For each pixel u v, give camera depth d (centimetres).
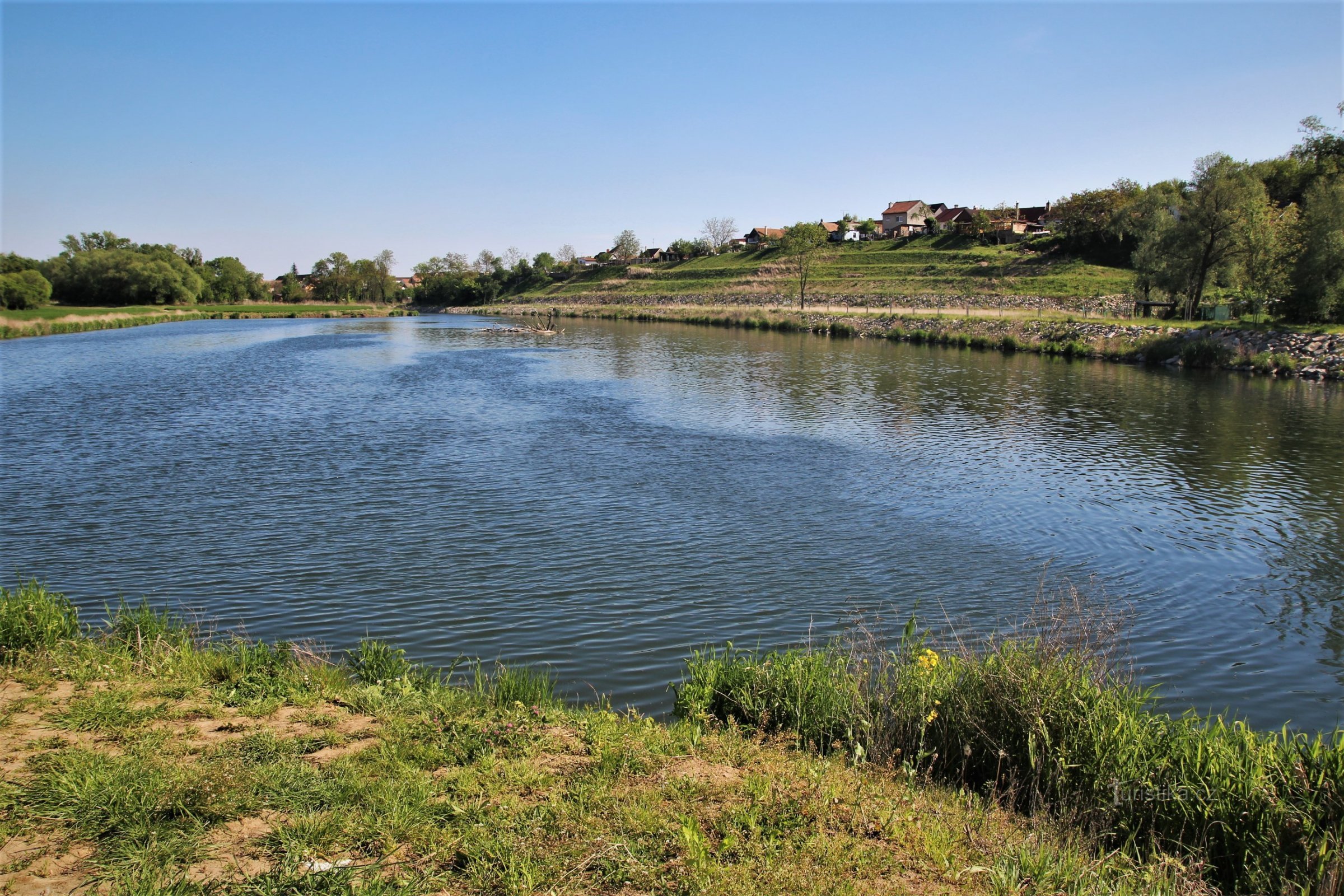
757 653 1197
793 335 7925
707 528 1889
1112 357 5444
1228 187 6041
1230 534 1917
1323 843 668
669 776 728
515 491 2191
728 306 11488
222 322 12044
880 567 1662
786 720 953
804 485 2284
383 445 2791
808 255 10225
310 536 1795
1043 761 830
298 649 1076
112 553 1675
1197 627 1421
